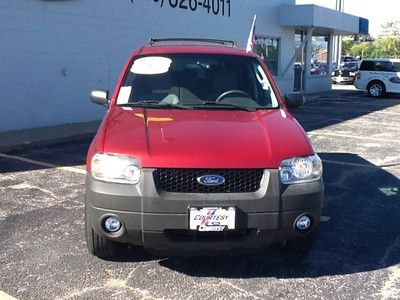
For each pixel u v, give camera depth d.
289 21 21.38
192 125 4.30
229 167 3.78
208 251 3.91
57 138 10.23
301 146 4.08
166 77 5.27
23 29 10.87
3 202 6.04
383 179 7.56
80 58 12.31
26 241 4.83
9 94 10.75
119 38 13.32
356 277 4.21
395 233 5.29
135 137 4.04
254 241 3.87
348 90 27.06
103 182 3.84
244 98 5.14
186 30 15.68
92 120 12.88
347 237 5.14
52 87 11.70
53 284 3.97
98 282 4.02
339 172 7.98
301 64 23.61
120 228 3.84
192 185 3.78
